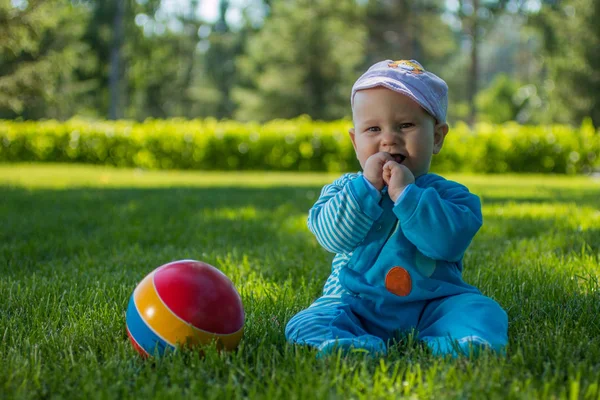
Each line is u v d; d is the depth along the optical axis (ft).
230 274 12.24
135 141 57.77
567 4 109.70
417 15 119.03
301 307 9.74
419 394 6.04
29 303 10.25
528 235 16.79
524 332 8.16
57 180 39.24
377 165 8.00
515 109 150.51
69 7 98.99
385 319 7.92
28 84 68.44
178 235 17.22
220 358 7.02
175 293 7.42
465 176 50.80
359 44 116.57
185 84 159.02
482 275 11.48
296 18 112.06
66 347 7.86
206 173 53.36
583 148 53.11
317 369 6.82
